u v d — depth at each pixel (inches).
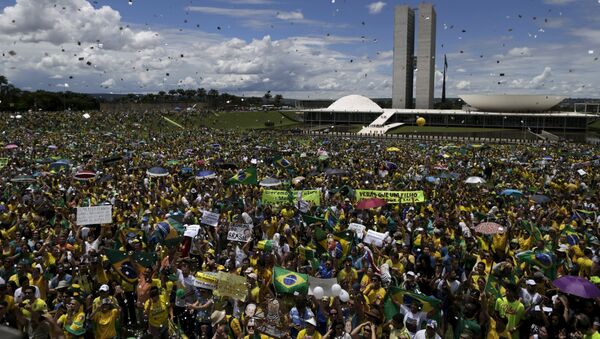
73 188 1168.8
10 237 729.0
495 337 471.8
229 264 598.5
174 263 590.2
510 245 741.9
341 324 430.6
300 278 494.0
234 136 3789.4
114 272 586.6
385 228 842.8
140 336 526.3
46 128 4035.4
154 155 2130.9
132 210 941.2
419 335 418.0
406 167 2006.6
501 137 5629.9
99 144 2672.2
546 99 7381.9
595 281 558.3
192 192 1151.6
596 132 6722.4
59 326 466.0
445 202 1103.6
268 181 1211.2
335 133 5629.9
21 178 1168.2
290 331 460.8
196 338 521.3
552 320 469.7
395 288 475.8
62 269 582.2
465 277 614.9
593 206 1095.0
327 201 1122.0
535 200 1125.7
